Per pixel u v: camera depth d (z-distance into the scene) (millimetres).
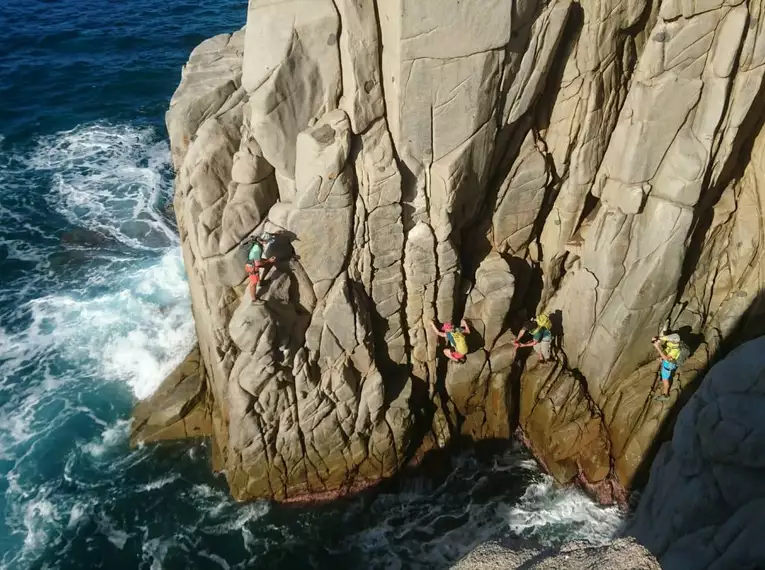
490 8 15695
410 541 20844
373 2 16453
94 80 43469
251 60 17453
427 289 20406
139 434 23219
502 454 22969
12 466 22500
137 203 33656
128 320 27359
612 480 21672
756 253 20922
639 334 21203
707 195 19766
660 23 17406
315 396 20422
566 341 22828
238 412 19969
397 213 18812
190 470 22625
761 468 7496
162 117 40594
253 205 19234
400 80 16516
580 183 20500
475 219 20891
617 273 20500
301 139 17875
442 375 22562
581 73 18500
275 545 20734
